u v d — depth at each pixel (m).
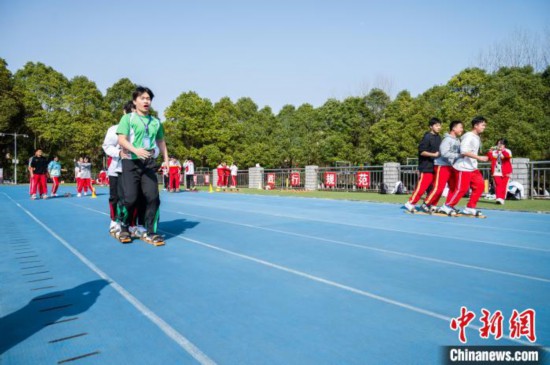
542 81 38.41
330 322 2.80
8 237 6.55
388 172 18.73
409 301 3.25
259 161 53.00
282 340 2.51
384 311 3.02
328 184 22.91
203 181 33.53
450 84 41.91
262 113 65.62
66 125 49.38
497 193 12.12
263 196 17.89
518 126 33.69
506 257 4.87
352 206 12.20
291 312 3.00
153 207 5.88
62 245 5.80
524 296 3.36
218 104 63.34
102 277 4.02
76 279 3.95
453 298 3.32
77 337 2.58
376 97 46.19
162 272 4.21
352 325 2.75
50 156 52.81
